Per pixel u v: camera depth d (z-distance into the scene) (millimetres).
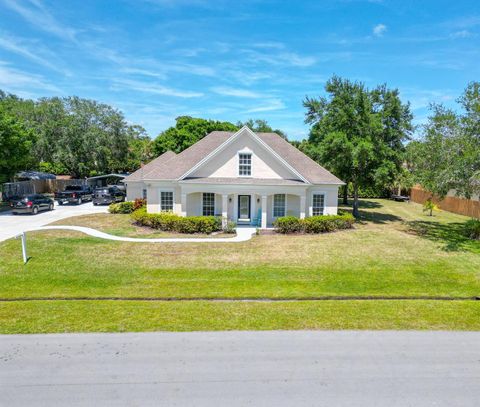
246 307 10148
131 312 9648
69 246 17188
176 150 49781
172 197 24047
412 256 16234
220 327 8711
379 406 5680
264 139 27094
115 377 6449
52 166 52625
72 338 8031
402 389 6152
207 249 17031
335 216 22391
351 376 6555
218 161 22797
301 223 21281
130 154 57656
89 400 5773
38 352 7363
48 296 11109
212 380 6383
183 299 11008
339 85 27531
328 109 28062
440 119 19984
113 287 12000
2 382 6266
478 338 8242
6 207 32531
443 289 12172
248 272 13672
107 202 35594
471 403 5781
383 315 9609
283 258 15602
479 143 18422
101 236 19703
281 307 10180
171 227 21344
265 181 22359
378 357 7277
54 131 45188
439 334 8438
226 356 7254
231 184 21906
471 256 16406
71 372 6602
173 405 5668
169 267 14156
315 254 16328
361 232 22078
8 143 30875
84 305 10203
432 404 5742
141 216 22938
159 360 7070
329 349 7609
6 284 12141
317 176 23969
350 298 11273
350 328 8727
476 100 18859
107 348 7566
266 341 7961
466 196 18578
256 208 24062
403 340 8086
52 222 24375
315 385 6250
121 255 15773
